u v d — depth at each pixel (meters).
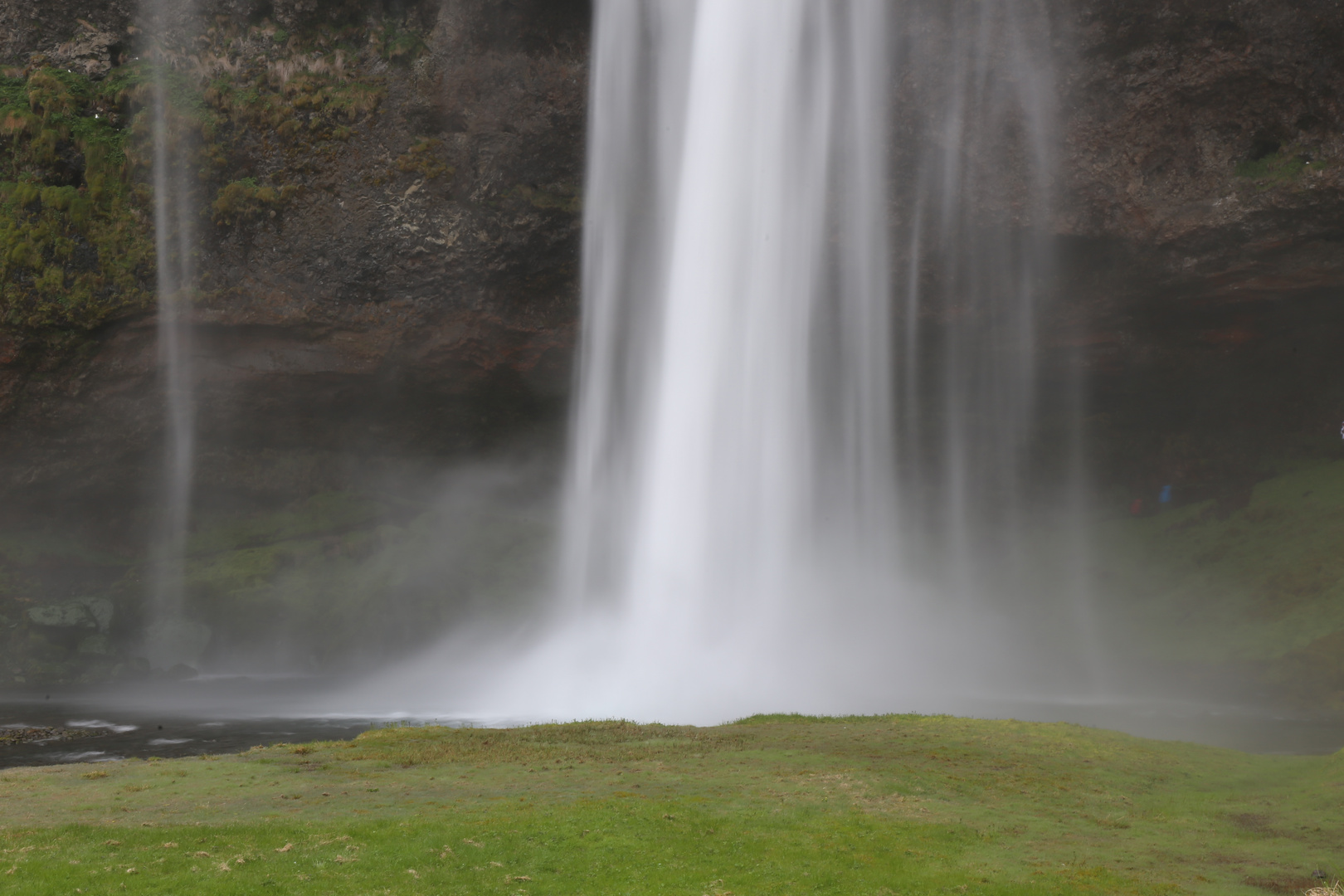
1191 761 27.52
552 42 67.56
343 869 15.62
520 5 65.62
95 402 72.44
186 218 68.50
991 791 22.91
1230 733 40.34
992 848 18.08
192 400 75.44
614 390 76.62
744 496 74.56
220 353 72.94
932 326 72.69
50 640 68.50
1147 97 59.22
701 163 71.38
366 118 67.38
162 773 24.45
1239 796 23.09
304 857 16.09
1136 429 82.62
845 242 69.56
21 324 67.00
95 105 68.31
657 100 70.50
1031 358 74.88
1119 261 66.38
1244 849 18.33
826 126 68.06
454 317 73.06
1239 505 75.00
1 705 52.22
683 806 20.05
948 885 15.60
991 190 64.62
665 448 75.06
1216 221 60.69
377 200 68.25
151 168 67.69
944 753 27.30
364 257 69.69
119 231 67.88
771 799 21.12
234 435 80.75
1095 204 63.28
